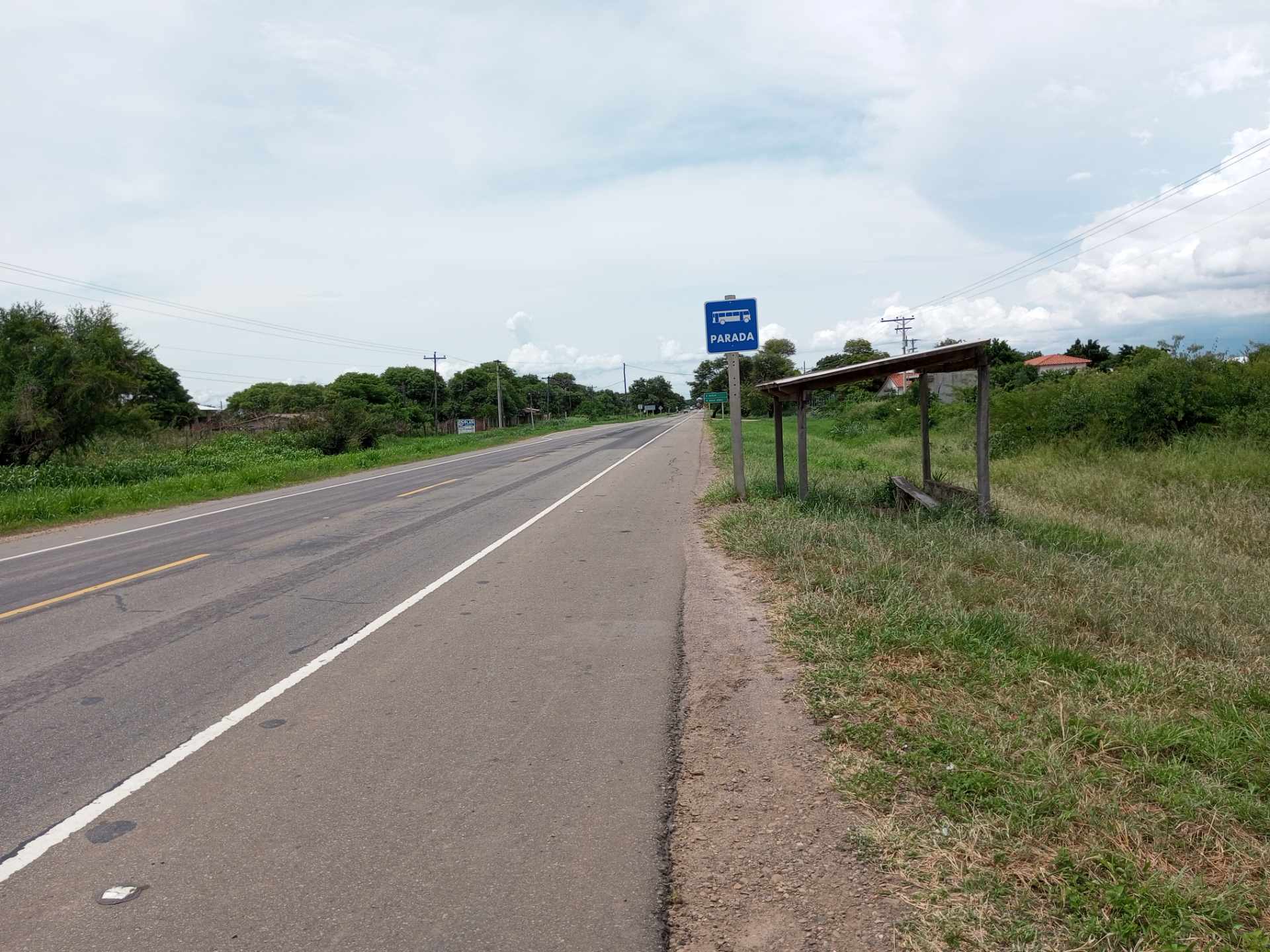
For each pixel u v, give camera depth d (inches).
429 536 446.0
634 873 121.7
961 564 301.1
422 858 127.3
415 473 977.5
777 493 516.4
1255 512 443.8
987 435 404.2
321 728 179.5
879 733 158.6
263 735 176.4
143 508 687.7
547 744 168.2
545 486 713.6
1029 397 862.5
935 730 158.1
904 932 104.0
